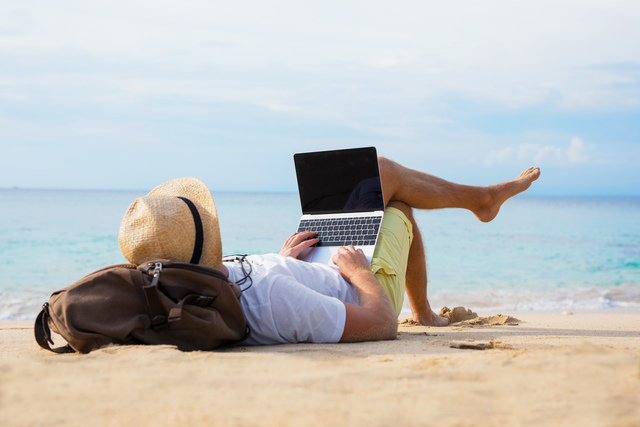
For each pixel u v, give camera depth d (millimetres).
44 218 31500
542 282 12289
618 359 1684
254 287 2488
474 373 1596
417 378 1573
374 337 2590
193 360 1852
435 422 1180
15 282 11500
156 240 2275
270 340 2479
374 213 3455
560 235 27500
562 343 2688
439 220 31812
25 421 1183
